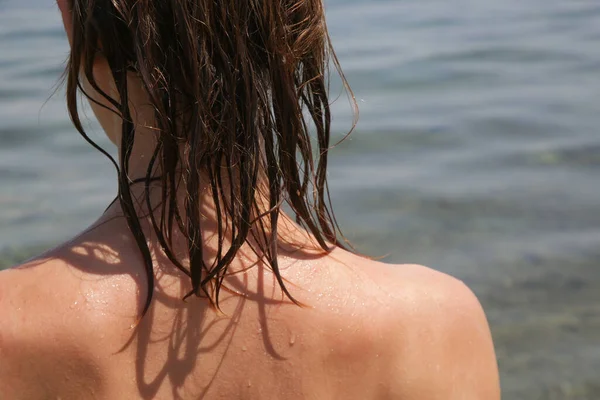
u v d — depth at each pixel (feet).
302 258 3.01
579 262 15.24
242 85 2.83
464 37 35.88
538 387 11.97
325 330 2.87
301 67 3.14
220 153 2.85
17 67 29.96
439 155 21.04
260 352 2.81
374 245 16.02
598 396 11.73
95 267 2.78
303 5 2.98
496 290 14.43
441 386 2.97
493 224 16.89
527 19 39.78
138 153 2.92
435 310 3.05
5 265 14.92
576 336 13.06
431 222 16.99
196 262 2.77
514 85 27.81
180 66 2.76
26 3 45.01
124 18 2.74
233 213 2.84
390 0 46.39
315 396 2.83
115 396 2.67
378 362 2.91
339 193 18.54
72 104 2.91
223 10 2.77
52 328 2.67
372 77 29.04
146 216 2.87
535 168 19.97
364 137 22.27
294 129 2.95
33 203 17.99
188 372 2.74
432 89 27.40
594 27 37.17
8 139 22.50
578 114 24.11
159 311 2.76
